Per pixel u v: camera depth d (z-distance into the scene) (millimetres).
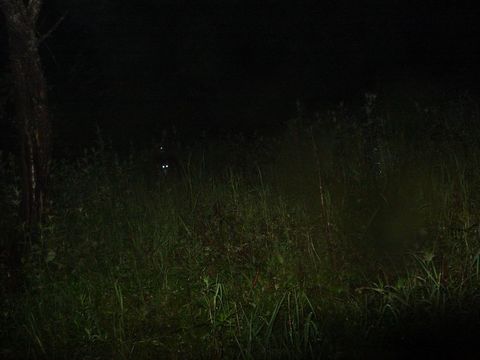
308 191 8234
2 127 9922
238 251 6582
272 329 5273
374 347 4875
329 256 6324
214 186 8555
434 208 6922
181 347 5371
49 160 7027
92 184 8609
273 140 10695
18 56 6734
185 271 6449
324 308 5535
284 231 6828
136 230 7691
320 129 10336
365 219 7121
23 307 6051
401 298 5332
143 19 15461
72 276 6504
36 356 5477
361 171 8250
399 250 6395
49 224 6875
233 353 5059
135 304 6094
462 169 7426
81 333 5695
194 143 13344
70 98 12680
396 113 11250
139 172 10523
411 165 8070
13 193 7309
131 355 5324
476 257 5562
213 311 5645
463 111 9375
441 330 4926
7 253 6785
